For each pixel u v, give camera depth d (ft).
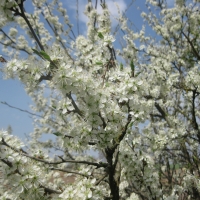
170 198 14.17
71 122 10.51
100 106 8.99
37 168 8.85
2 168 8.70
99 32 12.20
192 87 18.04
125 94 9.61
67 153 19.19
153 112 22.88
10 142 9.14
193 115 18.47
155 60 23.00
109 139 9.48
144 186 12.98
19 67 9.35
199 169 19.34
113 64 11.43
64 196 8.89
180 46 29.09
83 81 8.86
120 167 12.13
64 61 9.34
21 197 8.95
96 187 9.35
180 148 20.66
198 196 18.19
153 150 18.22
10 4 9.72
